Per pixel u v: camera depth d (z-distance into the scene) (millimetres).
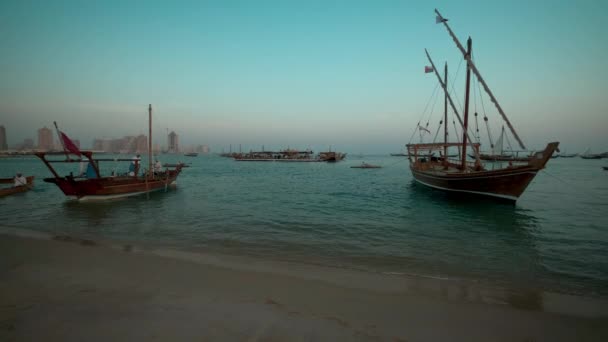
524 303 6270
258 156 143875
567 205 20422
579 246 10984
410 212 17875
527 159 19062
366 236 12203
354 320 5133
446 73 33094
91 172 22797
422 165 33156
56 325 4645
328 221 15102
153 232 12625
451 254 9891
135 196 25031
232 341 4301
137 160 26562
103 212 17797
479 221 15430
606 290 7129
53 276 6910
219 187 33469
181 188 32375
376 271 8141
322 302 5820
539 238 12109
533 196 25047
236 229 13258
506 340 4766
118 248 9883
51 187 30172
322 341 4398
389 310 5598
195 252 9594
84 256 8594
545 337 4887
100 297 5750
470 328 5074
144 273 7223
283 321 4965
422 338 4684
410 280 7449
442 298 6355
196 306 5426
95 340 4246
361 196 25391
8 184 32562
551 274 8148
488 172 20656
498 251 10281
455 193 23938
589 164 102625
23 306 5316
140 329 4566
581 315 5727
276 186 34719
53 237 11508
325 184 37188
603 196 24969
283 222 14781
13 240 10500
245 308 5402
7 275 6949
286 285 6656
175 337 4359
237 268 7914
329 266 8469
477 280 7621
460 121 24078
